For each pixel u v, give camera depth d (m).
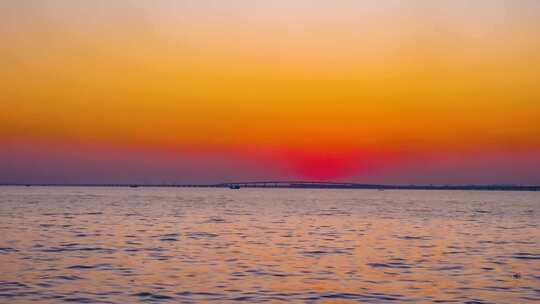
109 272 37.69
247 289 32.59
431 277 36.75
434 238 61.31
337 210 124.50
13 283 33.69
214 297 30.55
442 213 114.25
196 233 64.94
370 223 83.38
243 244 54.06
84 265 40.47
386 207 144.12
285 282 34.75
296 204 161.75
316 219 91.81
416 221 88.69
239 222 83.56
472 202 196.12
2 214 97.38
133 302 29.27
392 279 36.00
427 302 29.81
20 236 59.38
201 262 42.34
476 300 30.28
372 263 42.53
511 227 77.62
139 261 42.62
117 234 62.81
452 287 33.59
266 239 58.75
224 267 40.09
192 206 140.12
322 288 33.09
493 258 45.62
